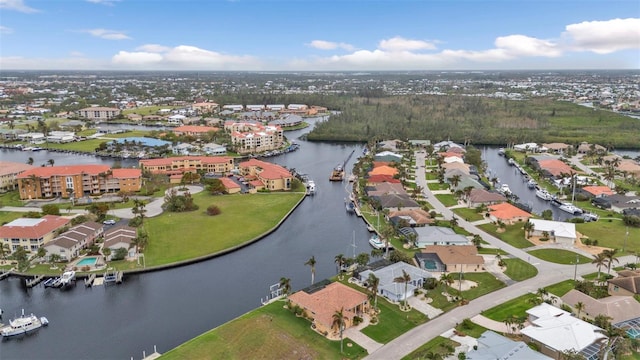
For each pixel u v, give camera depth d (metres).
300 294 109.81
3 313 111.81
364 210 192.00
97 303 116.88
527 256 142.00
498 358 83.56
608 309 100.62
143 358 93.88
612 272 129.75
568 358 82.56
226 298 119.38
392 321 104.12
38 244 143.38
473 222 175.12
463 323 101.25
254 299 118.94
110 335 102.81
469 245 145.12
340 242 158.75
